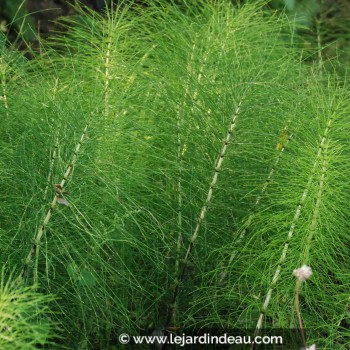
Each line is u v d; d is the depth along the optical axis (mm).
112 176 4273
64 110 4262
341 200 4352
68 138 4125
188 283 4547
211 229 4512
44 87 4605
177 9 5488
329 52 6598
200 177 4488
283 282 4145
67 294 4133
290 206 4188
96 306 4262
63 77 5020
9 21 6570
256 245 4438
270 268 4133
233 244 4504
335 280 4480
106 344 4402
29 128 4211
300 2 7105
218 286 4477
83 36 5051
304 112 4598
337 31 7160
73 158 4027
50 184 4008
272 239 4344
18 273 3953
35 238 3893
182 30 5195
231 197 4586
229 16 5410
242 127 4477
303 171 4160
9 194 4219
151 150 4594
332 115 4164
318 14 7309
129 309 4582
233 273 4531
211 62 4859
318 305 4391
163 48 5098
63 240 4074
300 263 4082
